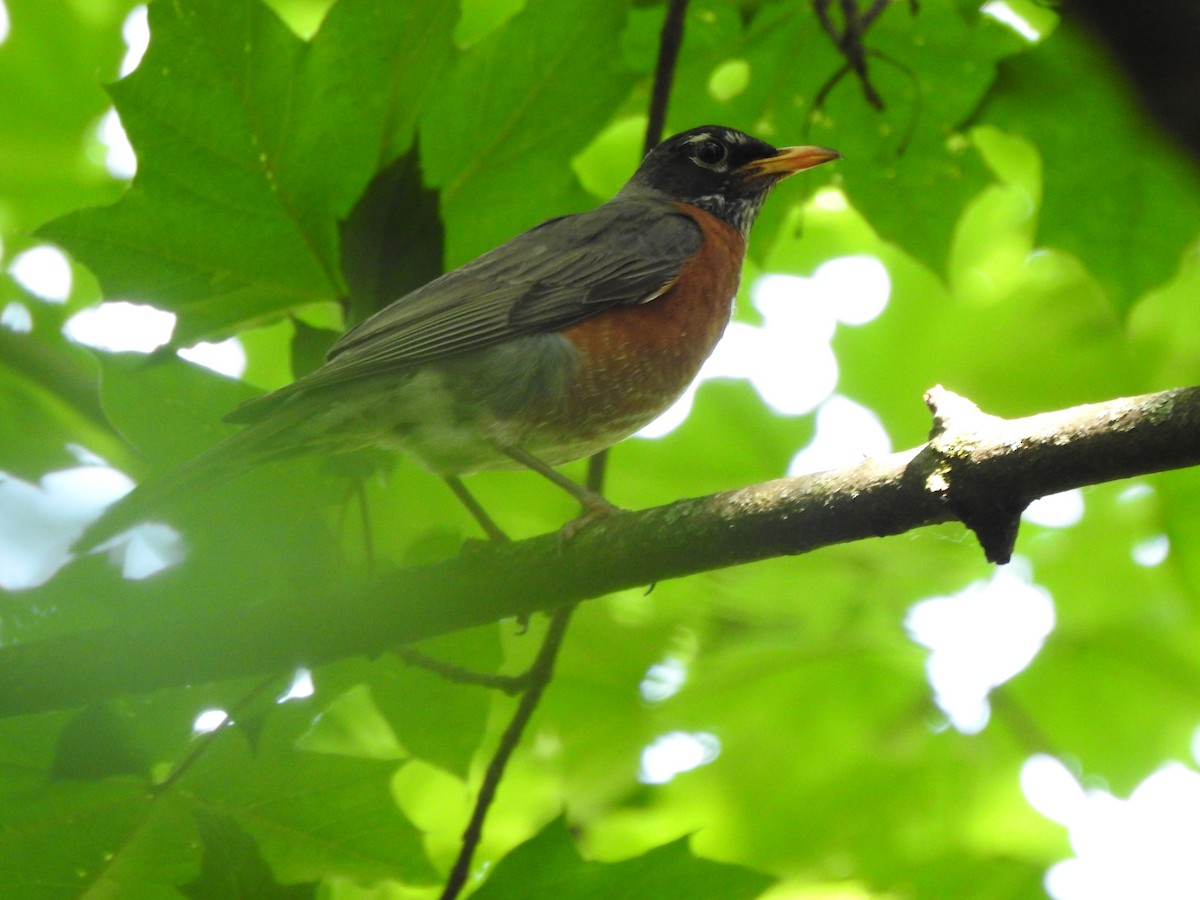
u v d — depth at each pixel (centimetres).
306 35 1345
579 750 1343
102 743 796
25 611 909
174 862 797
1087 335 1423
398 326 919
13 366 1278
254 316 954
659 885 794
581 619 1336
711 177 1122
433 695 918
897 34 1083
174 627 786
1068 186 1079
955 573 1414
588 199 989
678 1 948
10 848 788
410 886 833
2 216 1426
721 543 700
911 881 1244
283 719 848
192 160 905
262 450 888
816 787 1394
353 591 787
